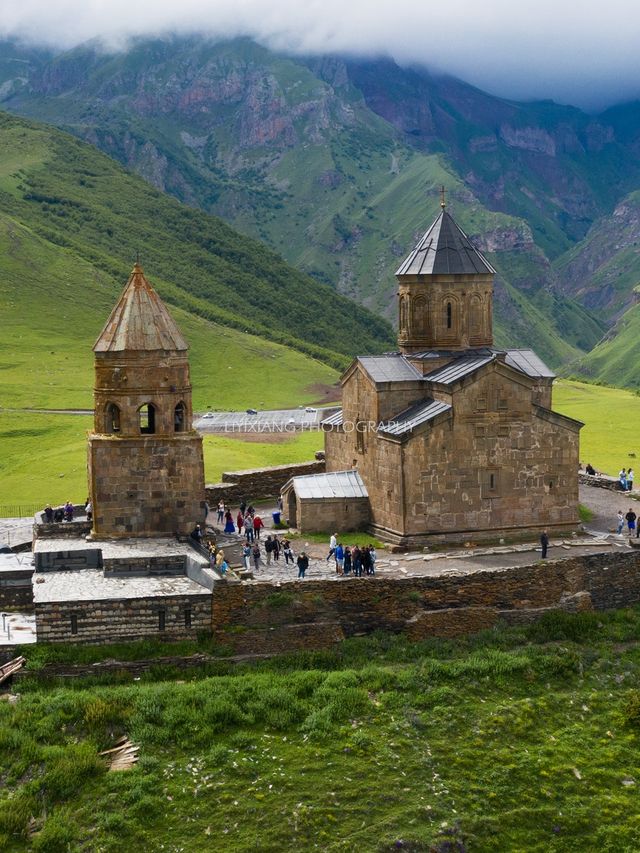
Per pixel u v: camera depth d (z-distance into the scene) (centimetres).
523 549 5062
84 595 4359
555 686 4325
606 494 6431
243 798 3641
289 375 16962
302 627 4419
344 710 4047
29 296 17900
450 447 5128
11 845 3472
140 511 5175
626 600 4997
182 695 4031
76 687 4128
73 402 13200
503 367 5166
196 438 5194
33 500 7544
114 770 3738
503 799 3750
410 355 5544
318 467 6550
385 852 3472
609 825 3703
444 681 4256
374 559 4834
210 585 4397
